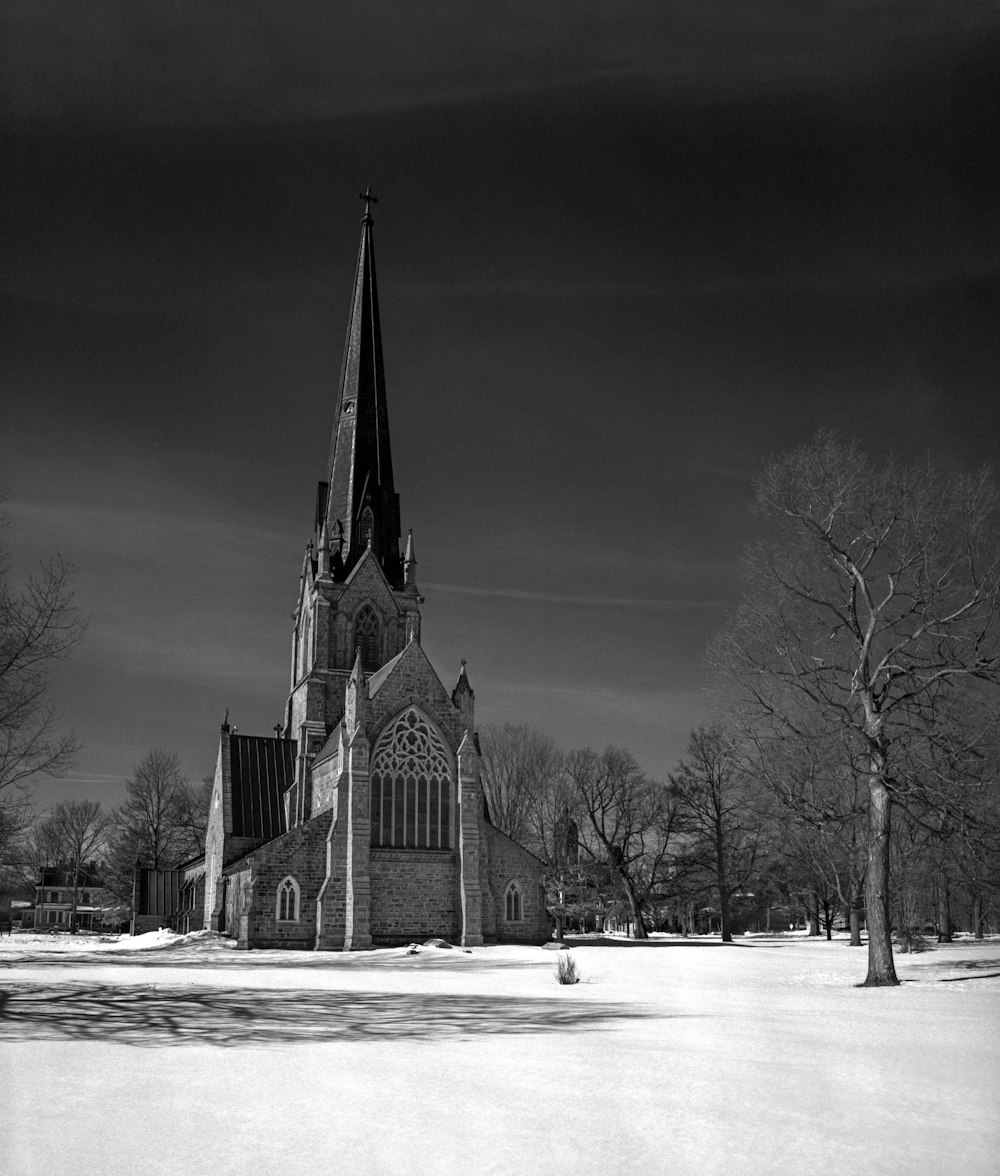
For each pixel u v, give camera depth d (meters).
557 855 105.12
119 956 66.69
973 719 42.56
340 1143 12.46
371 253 108.94
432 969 48.91
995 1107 14.84
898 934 65.62
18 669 42.28
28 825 45.94
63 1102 14.73
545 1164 11.54
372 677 87.88
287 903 74.31
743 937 112.31
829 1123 13.71
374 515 99.12
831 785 53.28
